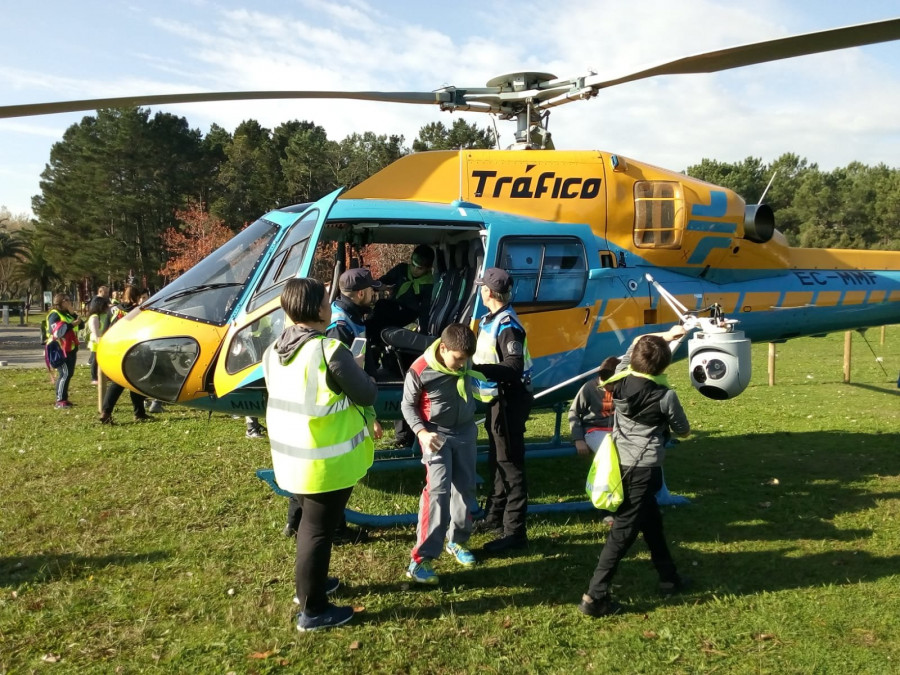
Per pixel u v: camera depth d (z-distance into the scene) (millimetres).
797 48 4203
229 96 4641
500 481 4438
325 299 3121
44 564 3943
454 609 3477
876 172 71438
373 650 3080
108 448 6711
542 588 3725
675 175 5746
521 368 3945
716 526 4699
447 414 3723
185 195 48719
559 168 5367
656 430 3414
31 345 21719
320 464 3020
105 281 47438
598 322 5277
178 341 4699
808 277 6406
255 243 4965
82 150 49000
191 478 5707
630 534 3369
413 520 4637
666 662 2977
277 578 3809
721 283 5980
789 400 10023
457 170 5254
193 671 2906
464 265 5750
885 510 4977
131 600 3529
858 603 3520
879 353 17469
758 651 3072
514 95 5719
